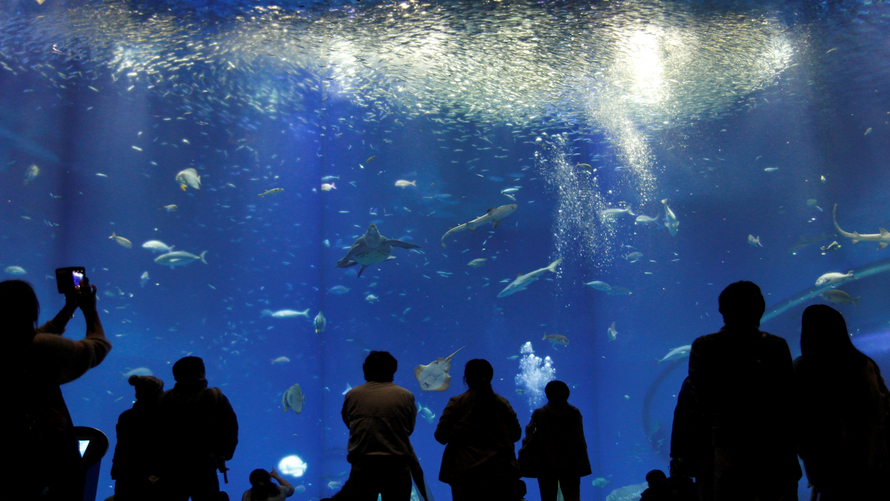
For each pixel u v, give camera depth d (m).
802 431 2.26
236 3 8.84
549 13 8.86
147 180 17.56
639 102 13.59
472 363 3.21
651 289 16.70
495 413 3.06
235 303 18.09
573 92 12.92
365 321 17.08
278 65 11.87
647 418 13.11
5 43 10.52
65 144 15.78
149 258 17.69
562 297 16.88
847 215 15.89
